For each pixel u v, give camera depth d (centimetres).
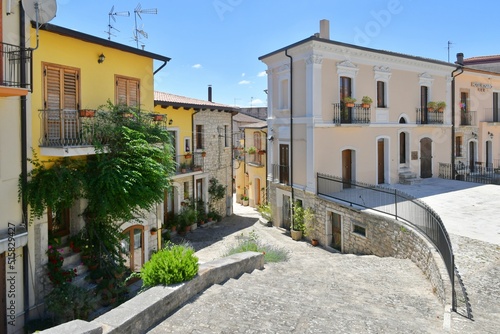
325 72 1492
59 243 856
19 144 750
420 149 1852
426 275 804
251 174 2552
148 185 877
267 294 596
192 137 1803
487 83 2142
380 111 1669
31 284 771
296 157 1589
